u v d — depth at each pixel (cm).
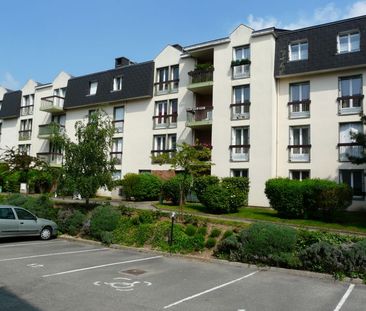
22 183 3119
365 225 1592
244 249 1108
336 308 708
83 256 1185
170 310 671
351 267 944
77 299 718
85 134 1741
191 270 1020
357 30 2116
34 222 1491
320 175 2155
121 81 3092
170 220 1502
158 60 2923
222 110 2450
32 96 3941
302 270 1008
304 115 2247
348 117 2114
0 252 1205
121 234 1454
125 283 852
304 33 2280
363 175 2033
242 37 2436
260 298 762
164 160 1861
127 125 3034
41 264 1036
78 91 3344
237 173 2364
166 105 2844
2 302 687
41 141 3706
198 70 2605
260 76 2333
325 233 1115
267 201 2205
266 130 2269
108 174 1742
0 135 4159
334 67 2128
